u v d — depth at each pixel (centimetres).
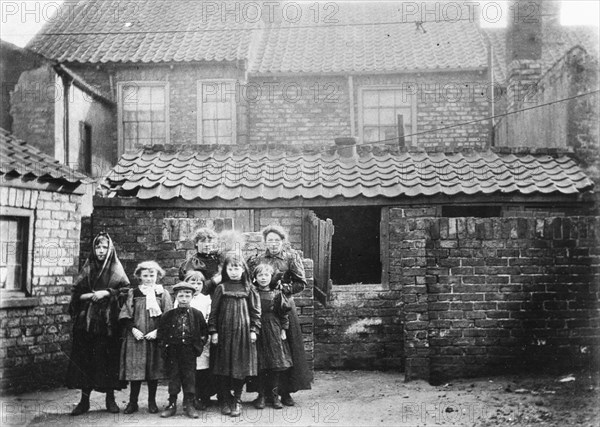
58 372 938
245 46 1697
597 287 838
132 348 688
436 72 1686
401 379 895
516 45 1505
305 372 729
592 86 1227
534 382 772
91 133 1570
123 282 727
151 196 1090
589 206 1127
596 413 627
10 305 869
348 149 1271
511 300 837
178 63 1669
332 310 1065
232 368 673
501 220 843
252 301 691
